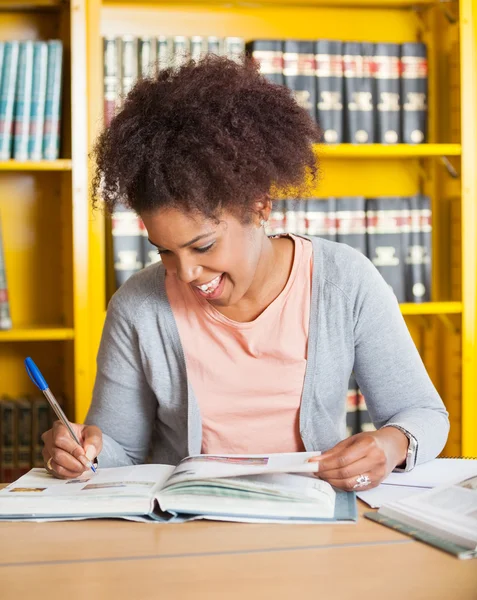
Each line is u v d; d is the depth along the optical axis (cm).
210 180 112
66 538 100
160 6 257
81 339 232
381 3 260
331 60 245
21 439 242
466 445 251
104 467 136
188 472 111
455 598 81
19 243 259
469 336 251
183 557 93
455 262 264
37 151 231
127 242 237
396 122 250
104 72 234
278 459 117
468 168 249
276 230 244
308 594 83
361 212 249
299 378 141
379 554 94
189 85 118
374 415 145
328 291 141
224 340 141
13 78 230
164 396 146
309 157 130
